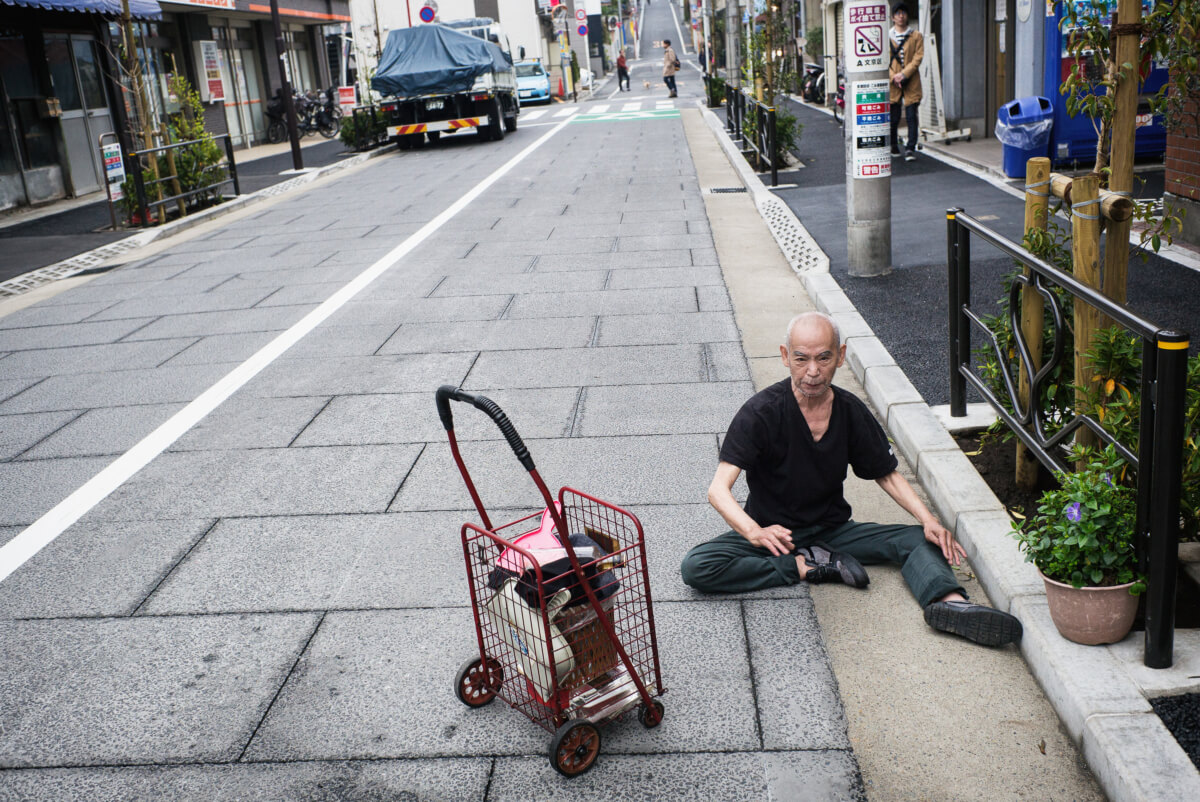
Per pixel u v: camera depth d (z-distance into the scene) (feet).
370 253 35.81
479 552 10.36
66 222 48.80
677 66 131.23
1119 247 11.92
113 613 12.75
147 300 30.99
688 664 10.96
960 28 51.90
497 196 47.88
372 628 12.03
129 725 10.48
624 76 165.89
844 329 21.83
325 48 116.16
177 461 17.74
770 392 11.96
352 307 28.09
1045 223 13.51
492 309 26.94
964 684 10.36
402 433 18.39
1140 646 9.87
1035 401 12.78
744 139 60.23
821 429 11.95
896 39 47.98
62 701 10.95
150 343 25.86
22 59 54.95
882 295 24.88
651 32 384.68
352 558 13.79
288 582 13.24
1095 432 11.14
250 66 95.76
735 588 12.32
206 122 85.15
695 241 34.09
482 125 78.48
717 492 11.89
